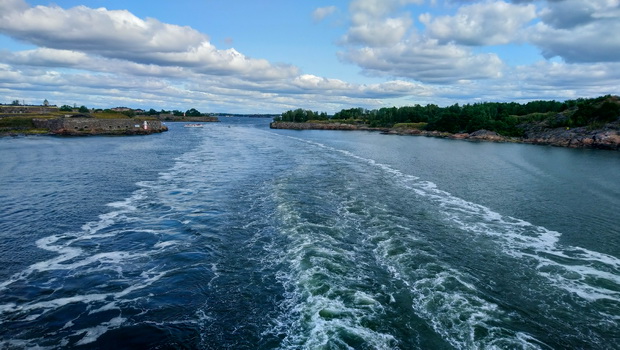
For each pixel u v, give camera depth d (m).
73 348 11.29
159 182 35.41
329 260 16.72
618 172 45.06
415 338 11.49
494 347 11.15
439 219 24.02
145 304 13.70
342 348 10.92
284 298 13.87
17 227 22.12
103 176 38.50
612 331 12.30
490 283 15.36
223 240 19.78
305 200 27.83
